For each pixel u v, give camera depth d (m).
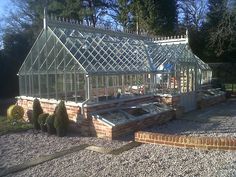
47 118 12.55
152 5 33.38
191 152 9.58
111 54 15.42
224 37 34.00
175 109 15.98
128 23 35.16
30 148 10.70
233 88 28.91
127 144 10.87
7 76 28.02
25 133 12.79
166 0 34.34
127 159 9.24
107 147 10.68
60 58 13.73
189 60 18.77
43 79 14.67
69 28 15.16
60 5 36.44
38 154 10.02
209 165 8.30
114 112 13.46
